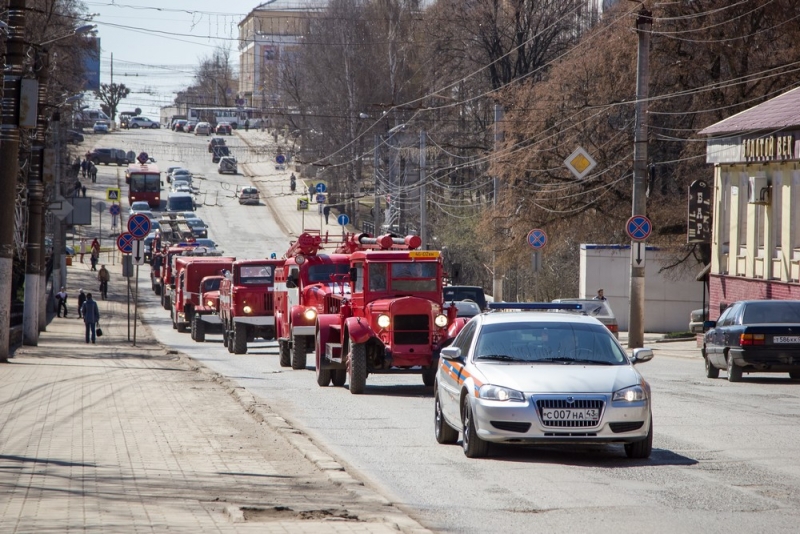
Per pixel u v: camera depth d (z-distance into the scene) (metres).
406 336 40.38
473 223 134.62
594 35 95.62
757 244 75.25
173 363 55.66
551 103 93.88
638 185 72.06
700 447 25.94
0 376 44.03
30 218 67.75
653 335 97.19
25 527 15.54
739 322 46.72
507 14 148.00
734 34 86.56
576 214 91.50
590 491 20.33
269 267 70.19
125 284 156.62
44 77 68.00
